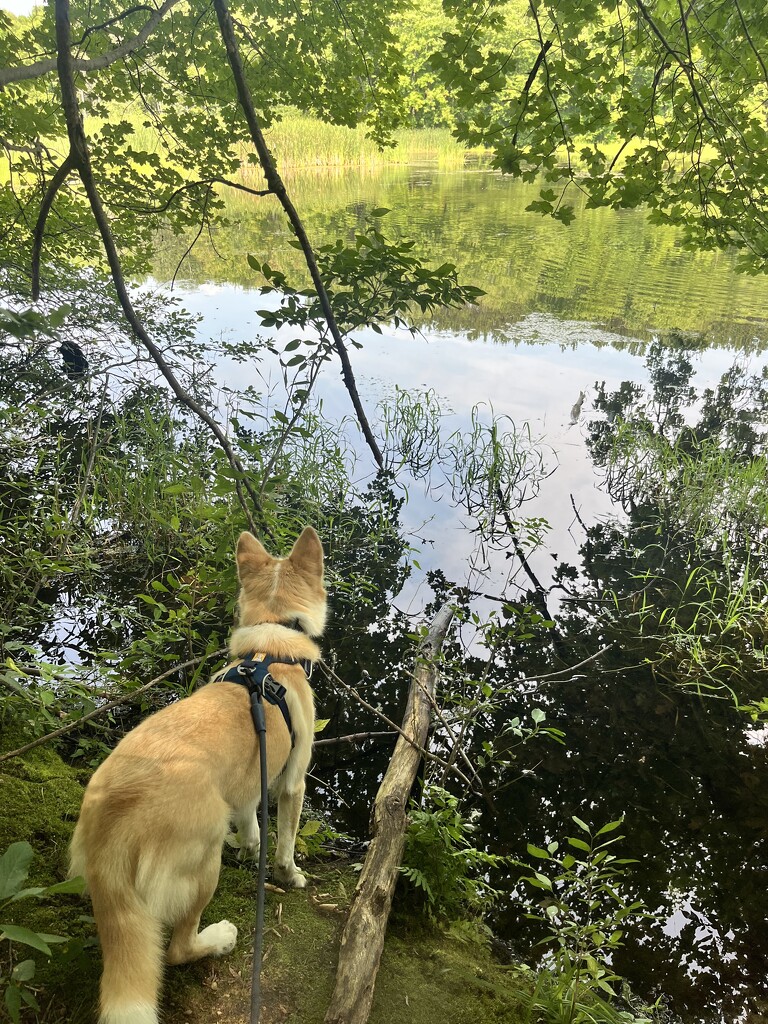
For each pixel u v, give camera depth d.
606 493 7.72
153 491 6.11
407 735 3.59
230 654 2.97
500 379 10.40
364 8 5.67
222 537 3.50
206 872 2.08
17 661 3.68
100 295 9.26
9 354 8.74
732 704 4.61
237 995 2.24
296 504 6.94
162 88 5.83
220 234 17.11
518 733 3.62
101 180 5.69
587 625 5.48
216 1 3.20
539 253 16.53
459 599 5.84
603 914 3.08
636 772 4.01
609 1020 2.30
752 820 3.69
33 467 7.04
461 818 3.16
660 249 17.88
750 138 4.17
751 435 8.62
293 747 2.64
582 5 3.67
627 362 10.95
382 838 2.87
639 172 4.12
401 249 3.12
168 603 5.12
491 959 2.76
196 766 2.07
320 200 22.27
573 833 3.56
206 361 10.02
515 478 7.93
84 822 1.96
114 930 1.82
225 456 3.32
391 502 7.48
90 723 3.38
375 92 6.01
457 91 3.93
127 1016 1.70
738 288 14.48
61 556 5.06
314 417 8.16
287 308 3.27
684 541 6.81
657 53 4.09
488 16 3.82
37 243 3.15
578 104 3.92
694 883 3.28
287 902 2.70
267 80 5.84
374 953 2.37
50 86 5.98
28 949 2.19
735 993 2.73
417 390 9.96
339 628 5.30
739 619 5.39
